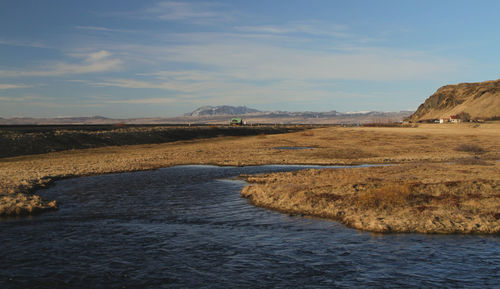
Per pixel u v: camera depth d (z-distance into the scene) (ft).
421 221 62.23
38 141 211.41
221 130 424.46
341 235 57.52
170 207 77.71
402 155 198.70
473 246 51.88
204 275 42.01
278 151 221.05
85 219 67.00
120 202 82.43
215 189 100.22
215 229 61.16
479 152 211.00
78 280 40.47
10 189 88.69
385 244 52.95
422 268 44.04
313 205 74.84
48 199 84.43
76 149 220.84
